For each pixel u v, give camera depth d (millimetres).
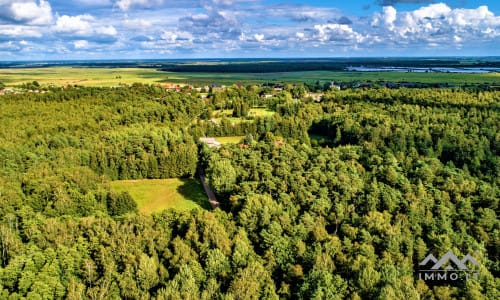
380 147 128500
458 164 120938
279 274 68688
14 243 71438
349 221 80312
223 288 63906
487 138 124688
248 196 86750
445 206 82438
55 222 76500
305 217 79562
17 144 123062
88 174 109500
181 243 70375
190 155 130625
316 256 65375
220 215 81688
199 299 59688
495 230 74375
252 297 58969
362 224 76250
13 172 108625
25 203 94062
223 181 104500
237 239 71750
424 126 136375
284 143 129125
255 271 62906
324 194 88688
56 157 120875
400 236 71625
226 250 69312
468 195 88000
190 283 60781
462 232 75062
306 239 75562
